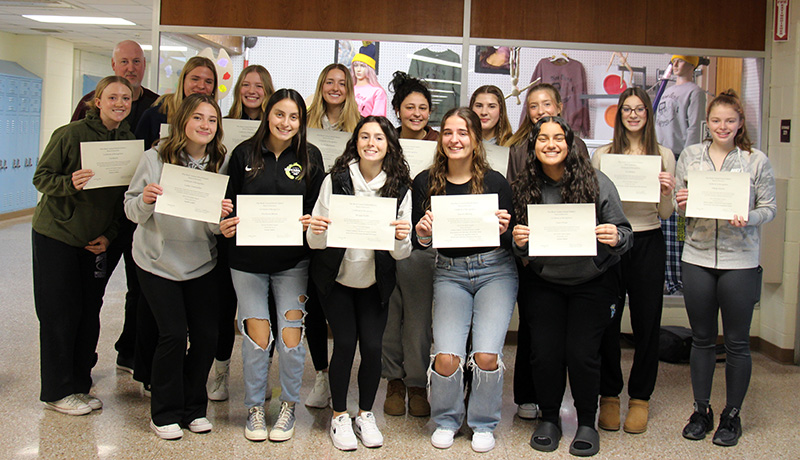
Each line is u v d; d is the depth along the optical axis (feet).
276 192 8.63
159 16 13.55
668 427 9.69
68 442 8.61
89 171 8.93
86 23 29.71
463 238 8.32
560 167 8.60
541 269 8.56
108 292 18.69
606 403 9.66
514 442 9.05
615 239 8.06
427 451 8.66
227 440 8.84
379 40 13.64
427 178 9.01
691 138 14.01
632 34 13.58
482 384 8.54
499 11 13.57
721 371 12.53
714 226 9.11
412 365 9.83
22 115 32.50
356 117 10.87
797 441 9.24
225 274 9.57
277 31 13.60
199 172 8.31
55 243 9.37
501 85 13.79
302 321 8.93
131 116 11.72
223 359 10.25
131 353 11.65
